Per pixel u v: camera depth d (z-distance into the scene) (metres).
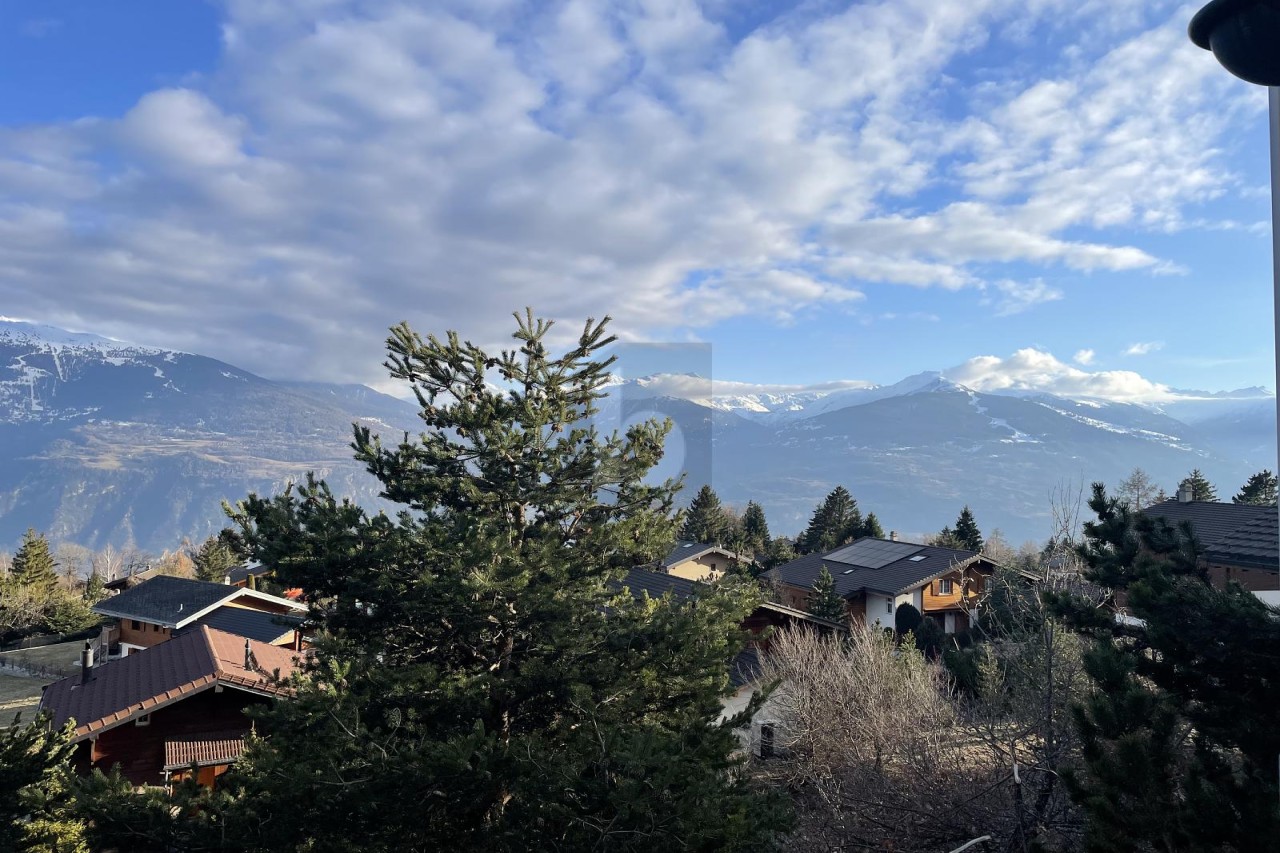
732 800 5.59
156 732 15.48
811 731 14.08
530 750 5.98
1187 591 6.02
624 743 5.36
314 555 7.60
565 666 7.46
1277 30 2.52
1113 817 4.59
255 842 6.15
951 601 35.53
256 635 28.27
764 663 16.80
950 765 11.95
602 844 5.21
